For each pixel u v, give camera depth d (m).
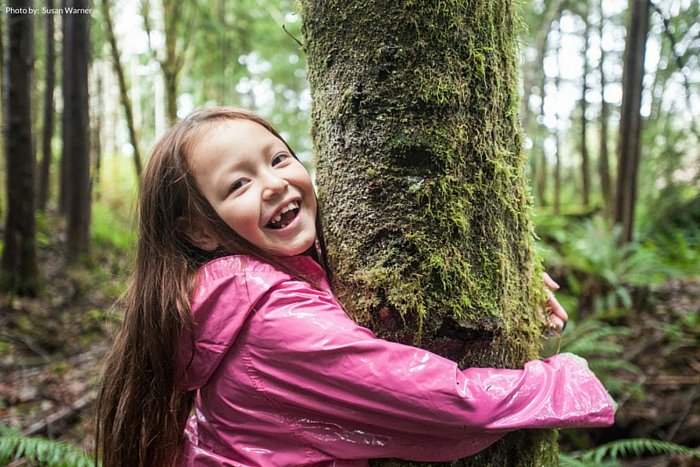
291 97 13.75
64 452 2.21
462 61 0.96
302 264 1.04
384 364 0.87
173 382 1.05
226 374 0.97
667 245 7.28
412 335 0.96
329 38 1.01
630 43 5.68
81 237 6.23
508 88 1.08
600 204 10.25
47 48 7.64
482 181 1.00
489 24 1.00
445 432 0.88
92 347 4.30
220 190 0.99
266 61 12.73
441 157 0.95
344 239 1.02
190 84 10.84
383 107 0.96
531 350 1.12
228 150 0.99
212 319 0.97
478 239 0.99
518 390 0.90
